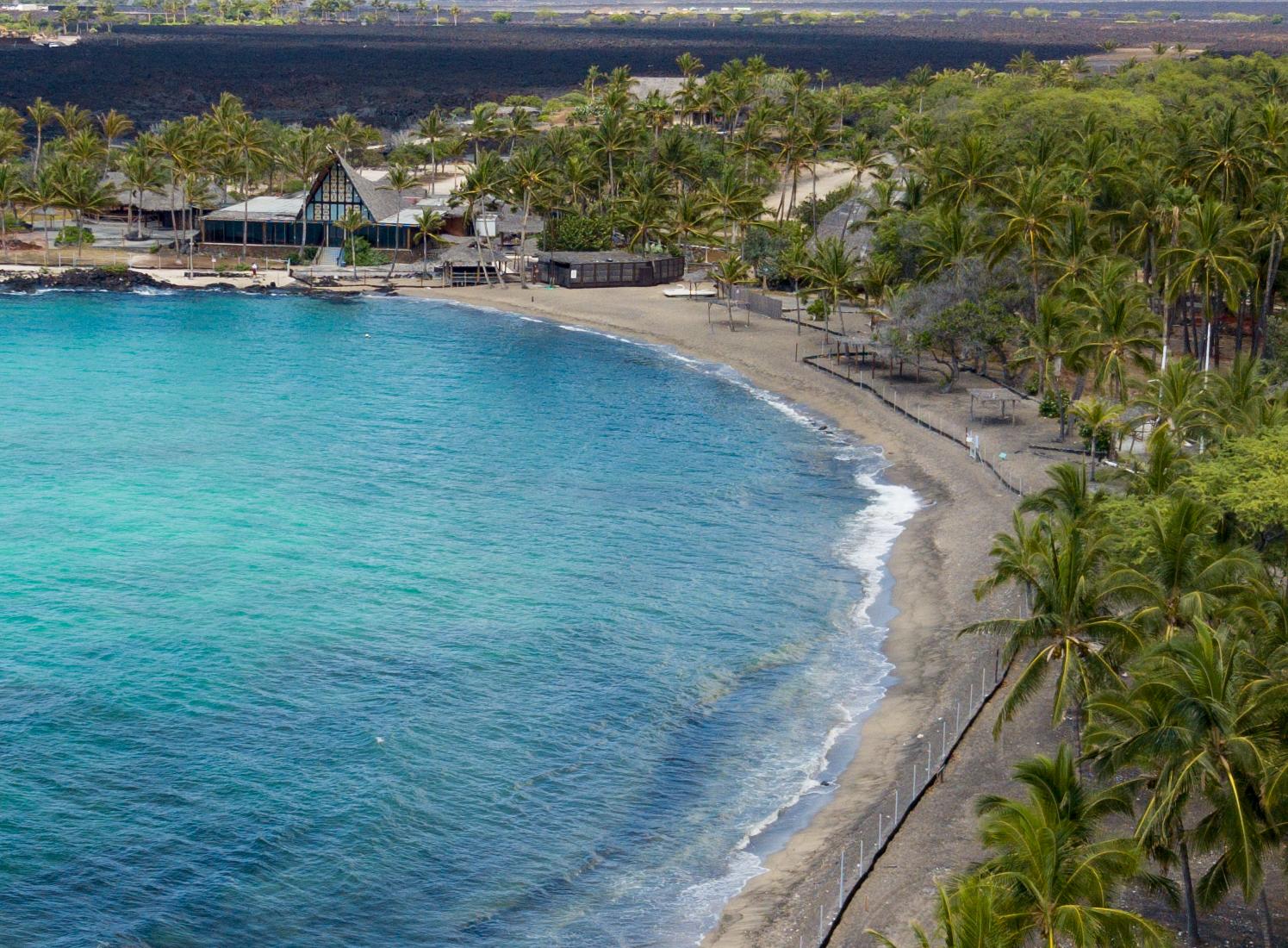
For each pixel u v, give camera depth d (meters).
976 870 40.34
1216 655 40.84
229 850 50.84
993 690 64.25
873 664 68.88
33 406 114.69
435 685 64.69
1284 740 40.03
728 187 168.38
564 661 67.88
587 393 126.12
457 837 52.59
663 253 181.62
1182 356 115.62
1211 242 104.19
